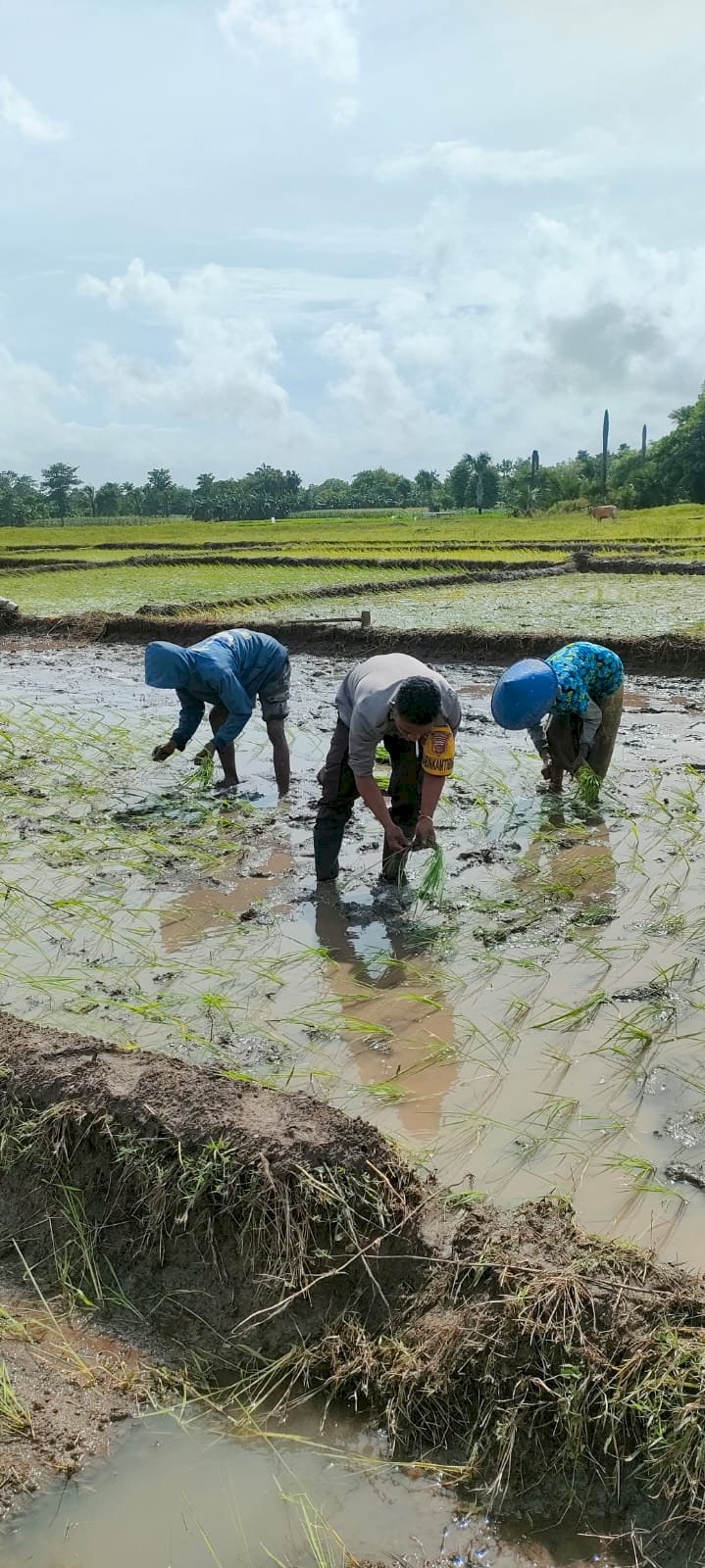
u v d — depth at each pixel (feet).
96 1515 7.23
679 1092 11.76
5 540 158.61
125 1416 8.02
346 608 53.57
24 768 25.40
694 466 253.03
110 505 469.16
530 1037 13.00
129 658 44.57
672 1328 7.73
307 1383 8.33
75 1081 10.57
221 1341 8.74
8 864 19.08
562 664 21.11
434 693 14.84
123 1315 9.04
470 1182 10.11
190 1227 9.37
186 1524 7.17
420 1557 6.93
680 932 15.81
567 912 16.61
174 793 23.39
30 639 49.57
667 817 20.99
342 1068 12.34
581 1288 8.05
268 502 429.79
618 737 27.94
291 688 36.27
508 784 23.71
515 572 69.15
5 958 15.30
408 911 16.88
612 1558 6.93
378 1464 7.64
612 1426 7.41
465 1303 8.38
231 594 61.98
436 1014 13.64
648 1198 9.98
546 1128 11.14
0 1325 8.86
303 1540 7.06
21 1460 7.59
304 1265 8.93
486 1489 7.40
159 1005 13.62
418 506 455.22
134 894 17.81
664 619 45.03
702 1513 7.01
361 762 16.06
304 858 19.31
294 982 14.58
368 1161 9.32
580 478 333.42
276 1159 9.30
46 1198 10.09
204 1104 10.03
